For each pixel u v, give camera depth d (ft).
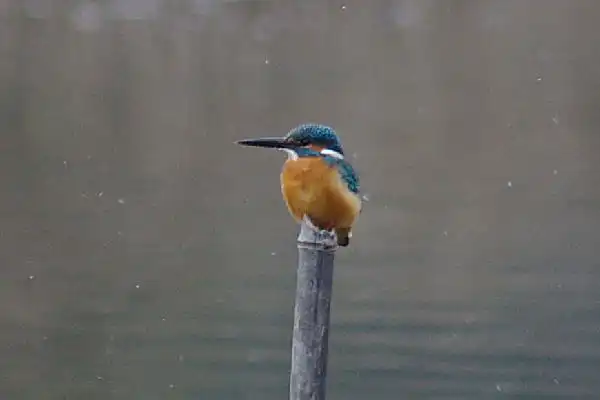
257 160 51.55
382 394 33.06
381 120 56.18
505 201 47.16
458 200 47.60
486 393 33.30
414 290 39.96
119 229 45.06
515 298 39.32
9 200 48.14
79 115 58.23
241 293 39.45
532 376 34.01
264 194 47.80
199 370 33.73
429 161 51.16
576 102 57.26
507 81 60.70
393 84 61.11
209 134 55.47
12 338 36.55
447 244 43.80
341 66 64.13
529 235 44.29
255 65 64.64
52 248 43.37
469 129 54.95
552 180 48.65
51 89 62.08
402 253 43.19
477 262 41.73
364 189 48.96
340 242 16.72
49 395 33.19
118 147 54.34
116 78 63.93
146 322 37.24
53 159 52.49
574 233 44.19
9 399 32.81
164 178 50.16
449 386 33.37
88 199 47.78
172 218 45.50
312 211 16.31
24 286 40.47
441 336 36.32
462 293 39.52
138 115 58.39
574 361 34.81
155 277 40.65
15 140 55.47
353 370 34.47
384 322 37.50
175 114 57.62
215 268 41.39
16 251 43.37
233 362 34.50
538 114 55.83
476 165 50.78
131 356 35.27
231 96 60.23
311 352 12.89
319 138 16.58
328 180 16.21
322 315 12.89
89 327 37.24
